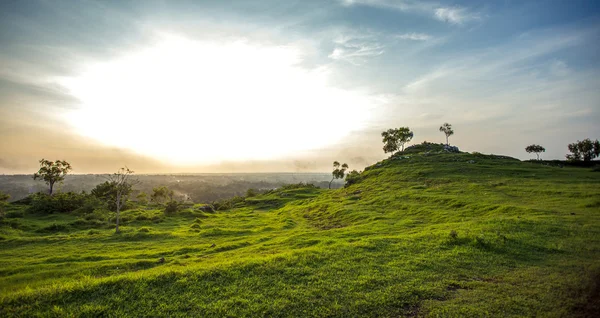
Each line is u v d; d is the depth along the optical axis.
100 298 12.51
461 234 22.72
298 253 19.05
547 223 25.09
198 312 11.55
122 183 56.56
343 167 139.75
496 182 54.66
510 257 17.78
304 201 85.19
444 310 11.45
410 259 17.69
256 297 12.64
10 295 12.40
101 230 47.41
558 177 58.81
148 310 11.70
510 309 11.41
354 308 11.70
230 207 102.19
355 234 30.94
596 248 18.50
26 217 61.75
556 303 11.62
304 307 11.84
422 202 47.28
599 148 105.19
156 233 40.84
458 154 100.31
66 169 103.81
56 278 21.34
